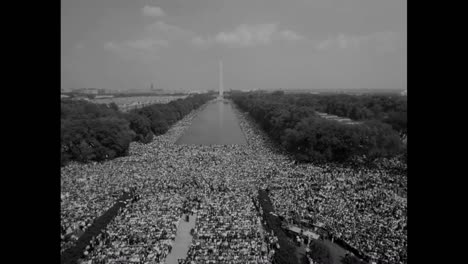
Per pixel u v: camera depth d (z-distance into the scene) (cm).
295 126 14912
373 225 6234
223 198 7819
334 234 5922
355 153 12469
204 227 6219
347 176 10200
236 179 9575
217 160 12262
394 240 5597
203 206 7288
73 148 12188
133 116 17662
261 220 6675
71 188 8619
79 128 12781
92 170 10731
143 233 5956
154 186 8819
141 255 5219
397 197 8075
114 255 5200
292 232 6141
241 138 18188
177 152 13950
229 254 5253
